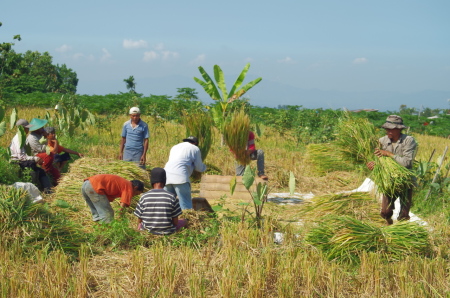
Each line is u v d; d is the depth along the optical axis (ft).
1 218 18.70
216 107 51.96
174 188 25.81
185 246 20.08
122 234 20.16
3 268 16.30
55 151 31.09
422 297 15.56
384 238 19.76
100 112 97.96
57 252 17.61
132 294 15.49
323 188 35.70
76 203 25.46
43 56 245.24
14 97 104.53
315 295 16.01
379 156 23.32
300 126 62.75
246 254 18.51
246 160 29.94
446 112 165.48
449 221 25.13
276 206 29.63
